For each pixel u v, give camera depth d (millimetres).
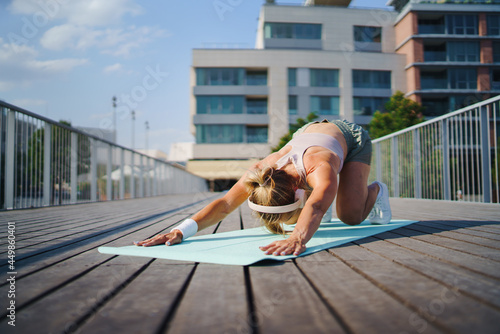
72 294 917
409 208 4090
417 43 24344
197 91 25469
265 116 25547
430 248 1480
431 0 25844
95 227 2590
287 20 25906
